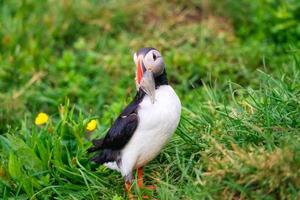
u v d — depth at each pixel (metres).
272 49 10.35
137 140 6.30
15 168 6.91
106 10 11.55
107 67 10.32
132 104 6.41
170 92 6.28
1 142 7.59
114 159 6.62
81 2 11.63
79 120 7.50
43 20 11.33
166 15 11.58
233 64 10.03
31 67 10.31
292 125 6.61
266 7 10.99
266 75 7.30
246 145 6.31
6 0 11.81
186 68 10.13
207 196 5.89
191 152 6.91
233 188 5.85
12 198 6.81
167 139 6.36
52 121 8.91
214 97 7.72
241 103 7.36
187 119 7.28
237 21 11.43
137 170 6.73
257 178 5.72
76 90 9.78
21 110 9.28
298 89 7.14
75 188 6.85
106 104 9.61
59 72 10.34
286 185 5.73
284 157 5.71
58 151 7.12
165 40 10.95
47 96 9.70
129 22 11.47
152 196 6.49
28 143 7.46
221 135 6.71
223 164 5.89
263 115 6.78
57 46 11.16
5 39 10.78
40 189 6.91
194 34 11.00
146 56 6.21
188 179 6.16
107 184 6.92
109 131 6.49
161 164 6.99
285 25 10.54
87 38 11.27
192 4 11.77
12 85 10.06
